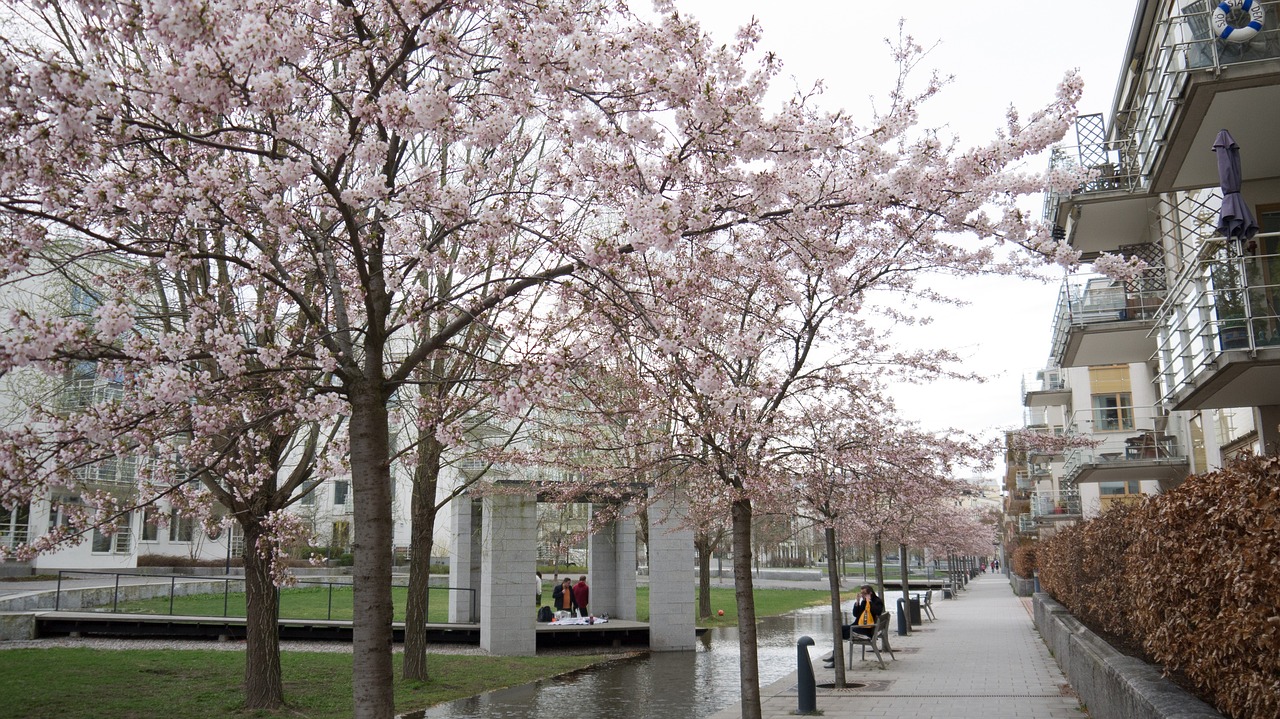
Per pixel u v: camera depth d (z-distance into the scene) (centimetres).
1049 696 1302
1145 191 1727
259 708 1233
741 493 974
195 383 554
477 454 1434
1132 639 1154
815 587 5512
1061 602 2073
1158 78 1419
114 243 588
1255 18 1151
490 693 1481
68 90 472
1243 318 1153
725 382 929
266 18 514
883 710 1220
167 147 698
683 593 2142
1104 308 2050
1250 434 1598
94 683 1383
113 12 535
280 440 1211
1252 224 1130
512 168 981
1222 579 641
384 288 688
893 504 1519
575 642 2164
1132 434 2708
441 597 3291
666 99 612
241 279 820
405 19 597
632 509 1655
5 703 1219
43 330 491
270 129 665
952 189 667
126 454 620
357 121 636
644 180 655
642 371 957
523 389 598
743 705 974
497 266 904
